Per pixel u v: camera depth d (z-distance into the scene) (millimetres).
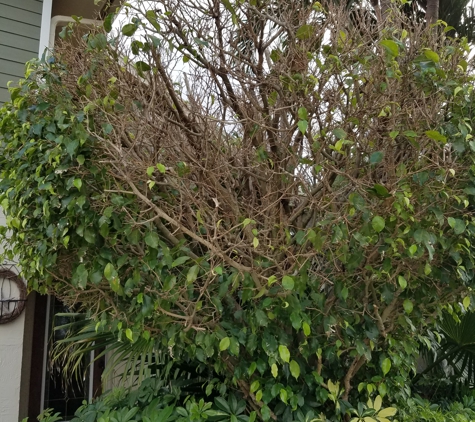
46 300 4309
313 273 2289
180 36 2488
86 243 2168
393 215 2080
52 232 2117
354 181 2088
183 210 2328
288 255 2184
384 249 2178
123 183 2178
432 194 2221
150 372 3145
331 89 2455
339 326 2375
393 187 2145
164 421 2258
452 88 2314
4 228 2656
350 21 2820
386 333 2381
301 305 2223
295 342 2479
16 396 3656
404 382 2676
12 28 4301
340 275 2307
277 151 2662
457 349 3381
